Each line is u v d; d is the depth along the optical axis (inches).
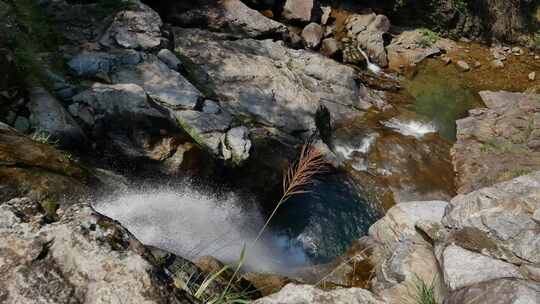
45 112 266.5
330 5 639.1
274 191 347.3
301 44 548.4
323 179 378.3
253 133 362.6
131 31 386.3
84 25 380.5
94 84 320.2
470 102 518.0
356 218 348.2
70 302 61.4
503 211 180.4
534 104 499.2
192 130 320.8
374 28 600.7
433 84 549.3
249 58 457.4
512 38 673.0
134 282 64.4
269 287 216.8
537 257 162.4
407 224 254.7
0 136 193.6
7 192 168.2
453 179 402.0
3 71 267.9
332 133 434.3
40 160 193.5
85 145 276.2
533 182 191.3
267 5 580.4
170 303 65.1
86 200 197.9
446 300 149.7
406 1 641.6
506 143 439.5
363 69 558.3
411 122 469.7
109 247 68.5
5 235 67.0
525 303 124.5
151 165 289.4
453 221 197.2
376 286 209.8
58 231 68.8
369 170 401.1
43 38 345.4
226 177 323.6
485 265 164.4
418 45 618.8
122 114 293.1
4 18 336.8
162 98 334.3
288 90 424.2
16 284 61.7
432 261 203.0
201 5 516.1
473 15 662.5
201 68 425.4
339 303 89.0
